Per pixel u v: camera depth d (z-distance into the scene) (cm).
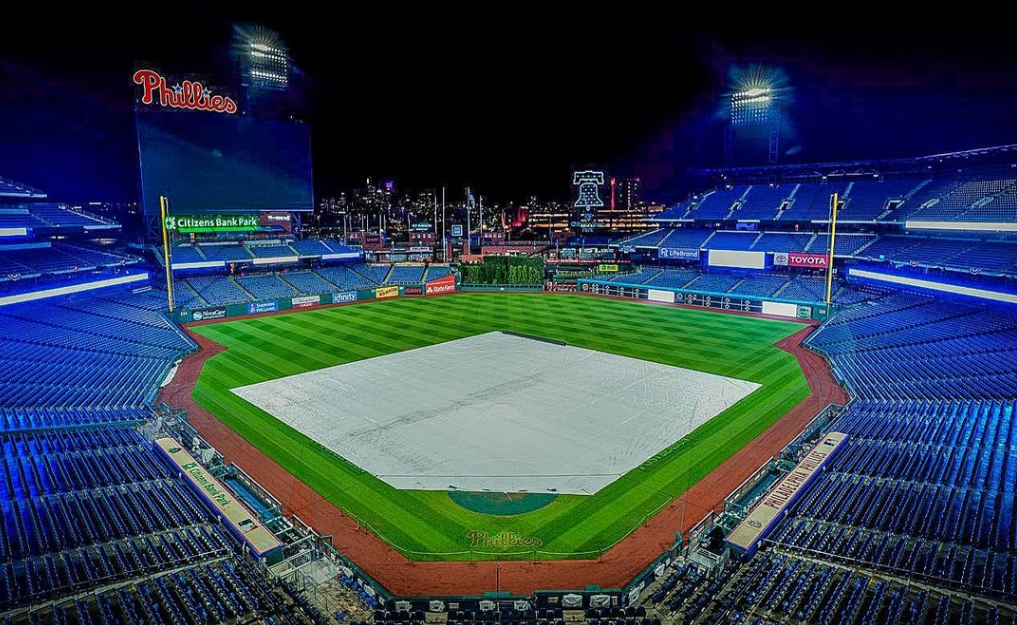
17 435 2920
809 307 6141
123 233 8162
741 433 3152
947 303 5359
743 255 7369
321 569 2005
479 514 2389
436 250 9938
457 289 8331
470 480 2661
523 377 4147
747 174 8606
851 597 1653
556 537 2234
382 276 8319
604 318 6347
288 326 5950
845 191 7356
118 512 2205
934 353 4175
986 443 2667
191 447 2959
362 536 2239
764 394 3778
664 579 1964
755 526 2070
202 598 1717
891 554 1878
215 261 7175
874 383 3819
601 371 4297
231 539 2073
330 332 5672
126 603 1681
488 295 7969
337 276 8000
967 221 5341
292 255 7862
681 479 2661
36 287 5216
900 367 4034
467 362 4553
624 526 2303
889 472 2456
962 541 1912
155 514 2205
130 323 5428
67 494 2325
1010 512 2078
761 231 7819
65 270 5722
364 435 3148
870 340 4781
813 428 3153
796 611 1638
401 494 2544
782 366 4428
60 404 3425
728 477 2673
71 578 1794
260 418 3394
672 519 2345
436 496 2528
